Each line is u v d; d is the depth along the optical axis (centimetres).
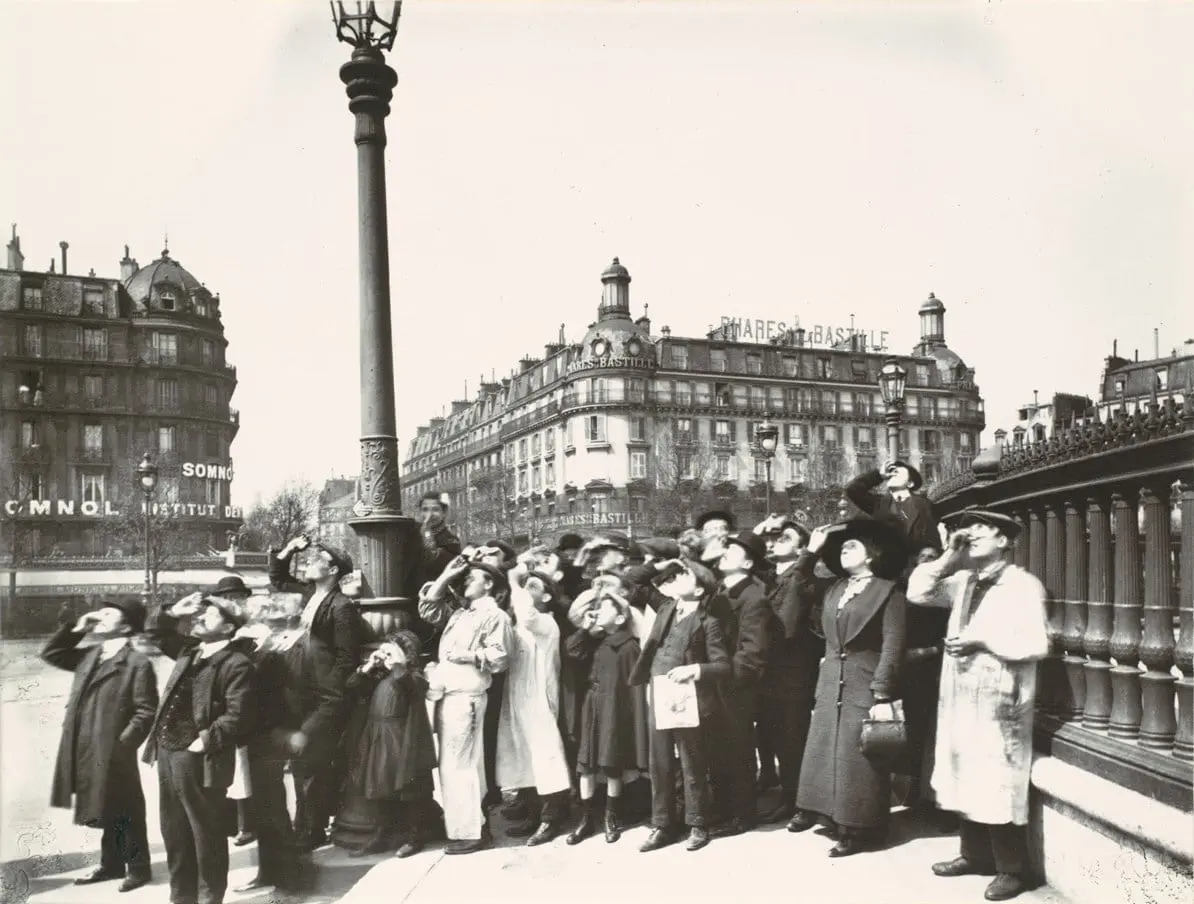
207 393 4138
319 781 489
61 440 3600
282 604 541
